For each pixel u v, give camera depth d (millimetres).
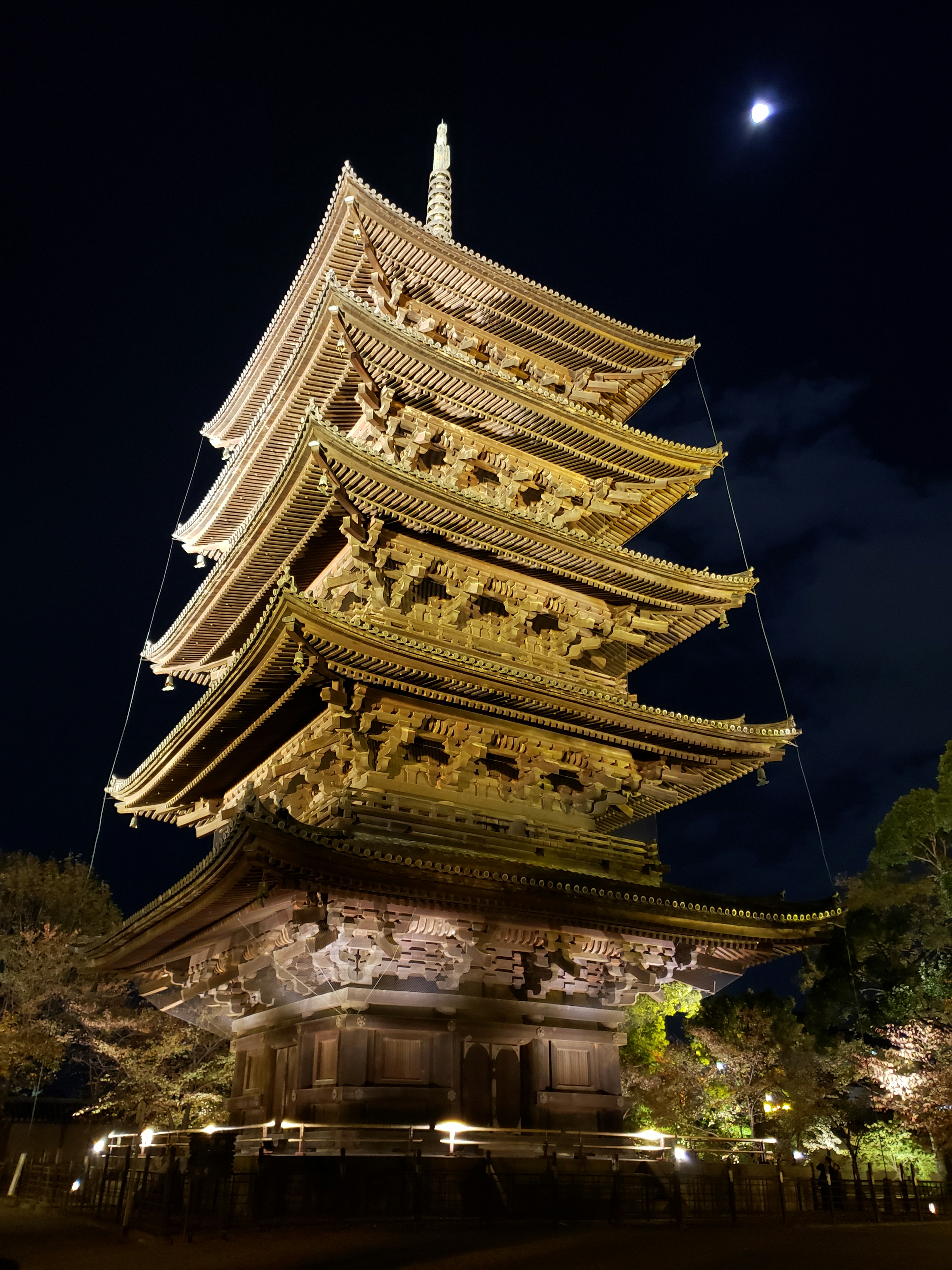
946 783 44812
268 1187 15000
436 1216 15812
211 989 23359
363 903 18516
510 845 21984
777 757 26578
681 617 28422
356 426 27281
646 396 33250
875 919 47281
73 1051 39406
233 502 31156
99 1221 18234
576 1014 21953
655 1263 12164
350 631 19625
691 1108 37156
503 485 27500
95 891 46281
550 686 22266
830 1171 20672
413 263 27906
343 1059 18516
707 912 22516
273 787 24812
